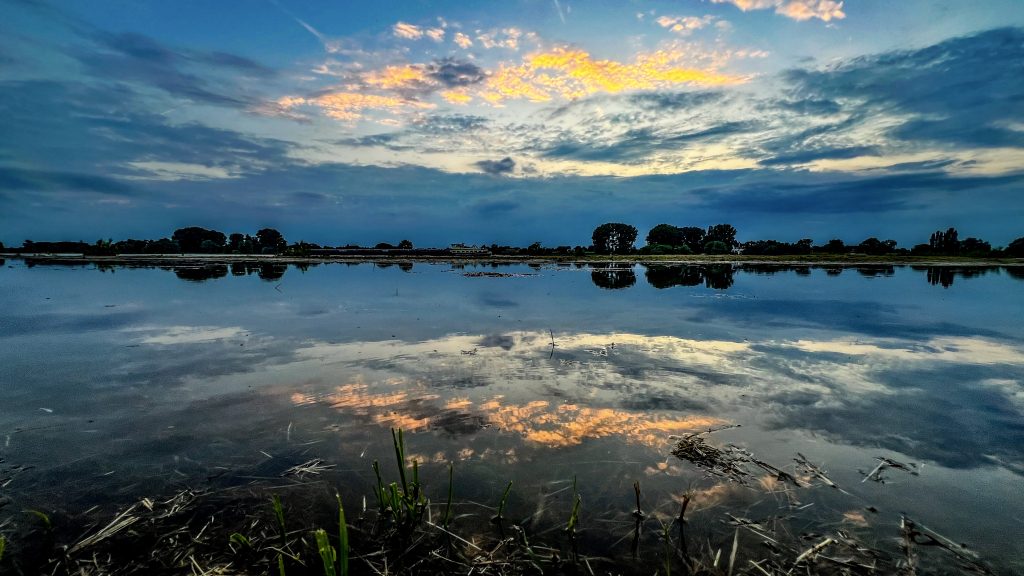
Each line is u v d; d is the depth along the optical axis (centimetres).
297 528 378
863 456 497
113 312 1415
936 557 344
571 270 3425
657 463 477
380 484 388
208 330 1145
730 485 436
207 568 336
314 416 596
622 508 400
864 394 691
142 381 738
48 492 425
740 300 1727
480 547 355
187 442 523
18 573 330
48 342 1013
